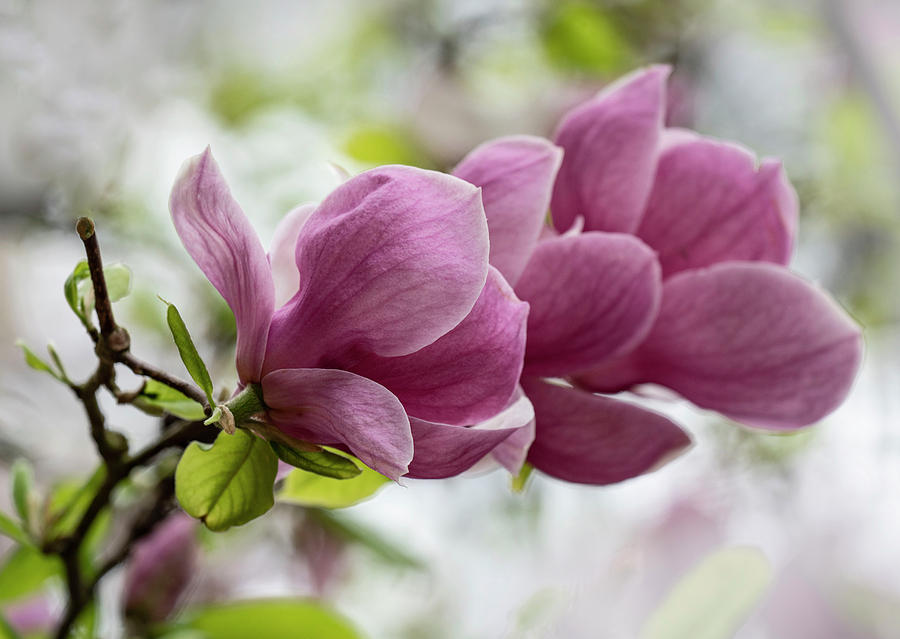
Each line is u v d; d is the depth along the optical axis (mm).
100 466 934
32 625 1092
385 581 1577
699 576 1043
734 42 2074
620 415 855
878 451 1937
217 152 1628
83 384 849
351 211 773
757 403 883
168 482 957
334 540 1457
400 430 771
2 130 1294
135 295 1465
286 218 815
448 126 1692
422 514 1615
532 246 829
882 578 1855
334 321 779
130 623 1027
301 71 1849
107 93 1321
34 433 1374
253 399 791
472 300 769
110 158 1356
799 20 2158
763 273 869
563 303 849
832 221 2186
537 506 1745
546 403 860
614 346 855
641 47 1942
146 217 1475
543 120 1715
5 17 1252
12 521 928
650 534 1720
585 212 880
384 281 772
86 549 995
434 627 1633
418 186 770
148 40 1363
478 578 1692
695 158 878
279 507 1396
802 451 1880
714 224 879
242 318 795
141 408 839
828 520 1879
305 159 1639
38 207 1410
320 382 780
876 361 2086
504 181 830
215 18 1626
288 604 1030
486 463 854
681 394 894
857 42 2148
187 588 1038
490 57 1852
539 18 1870
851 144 2156
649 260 844
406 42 1910
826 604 1822
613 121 875
